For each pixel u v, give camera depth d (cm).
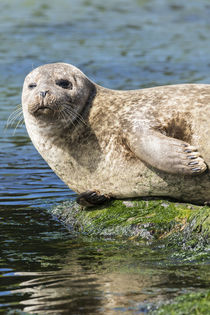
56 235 2969
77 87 3134
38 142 3209
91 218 3103
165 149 2781
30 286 2222
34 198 3622
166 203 3044
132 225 2967
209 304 1925
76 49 8806
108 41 9456
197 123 2919
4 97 6397
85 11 11981
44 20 10975
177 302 1973
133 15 11756
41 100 2969
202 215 2803
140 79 7094
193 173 2766
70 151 3128
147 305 1986
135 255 2588
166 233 2877
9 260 2556
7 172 4172
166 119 2953
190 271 2314
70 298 2084
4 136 5222
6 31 9994
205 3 12900
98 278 2278
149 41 9544
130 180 3031
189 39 9738
